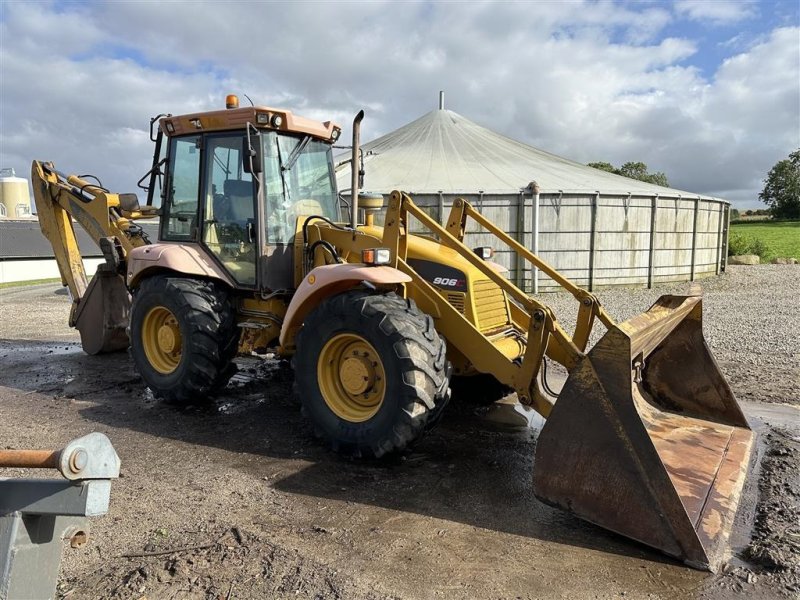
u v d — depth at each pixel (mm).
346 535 3305
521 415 5477
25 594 1806
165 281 5434
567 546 3225
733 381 6660
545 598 2770
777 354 8023
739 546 3219
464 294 4641
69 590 2746
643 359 4328
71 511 1699
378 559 3068
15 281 19062
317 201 5750
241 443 4730
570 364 4270
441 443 4770
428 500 3762
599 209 17359
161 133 5816
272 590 2779
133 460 4367
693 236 19703
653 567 3031
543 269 4570
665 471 3105
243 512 3562
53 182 7691
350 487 3941
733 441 4266
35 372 6988
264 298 5223
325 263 5188
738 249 32062
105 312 7535
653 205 18047
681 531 3049
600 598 2771
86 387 6332
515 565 3035
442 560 3070
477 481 4055
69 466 1605
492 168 20234
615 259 17812
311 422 4512
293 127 5219
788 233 54281
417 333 4039
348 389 4332
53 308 12938
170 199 5945
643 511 3160
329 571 2939
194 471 4180
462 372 4945
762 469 4184
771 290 16953
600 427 3283
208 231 5578
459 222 5352
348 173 19453
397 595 2766
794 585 2863
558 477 3406
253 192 5184
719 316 11805
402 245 4621
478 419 5363
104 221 7152
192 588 2779
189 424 5172
